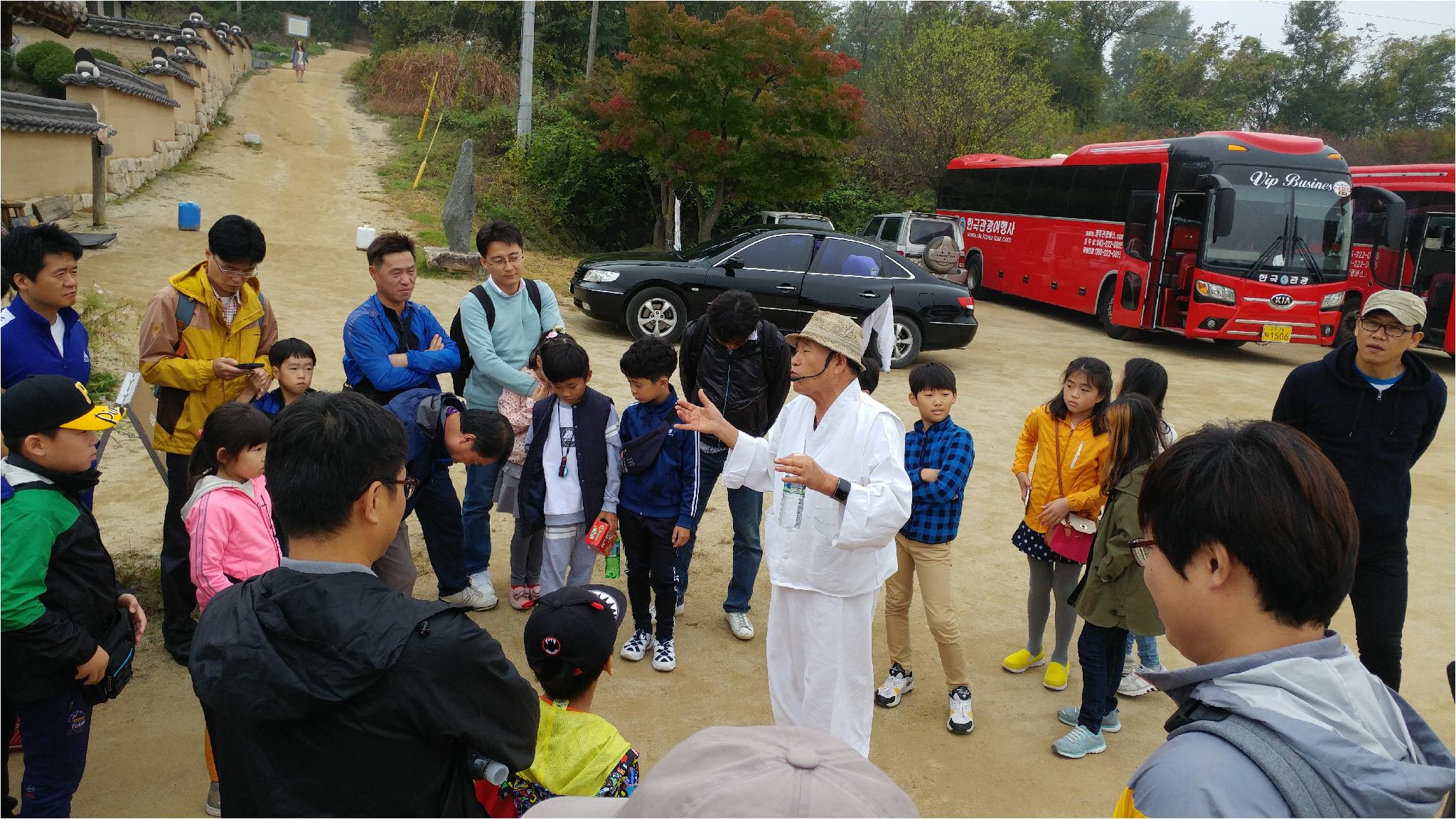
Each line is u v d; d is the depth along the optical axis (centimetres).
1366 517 356
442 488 409
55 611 235
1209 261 1259
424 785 152
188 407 365
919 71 2567
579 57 2969
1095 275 1526
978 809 324
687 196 1977
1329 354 370
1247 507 116
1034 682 421
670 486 401
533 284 459
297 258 1266
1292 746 109
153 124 1681
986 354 1259
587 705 230
